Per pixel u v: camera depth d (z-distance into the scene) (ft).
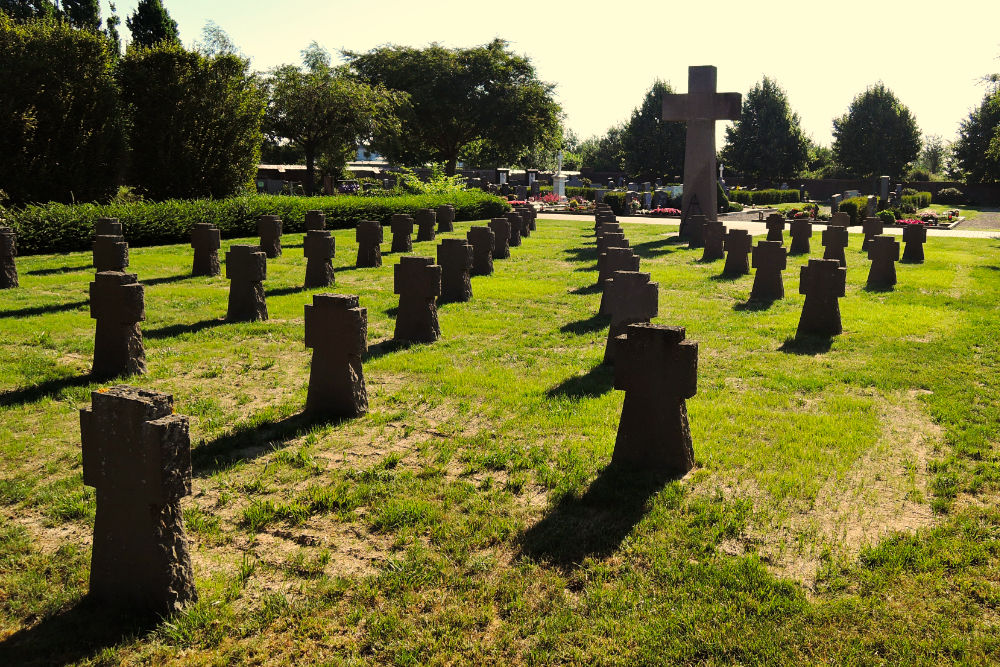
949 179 244.42
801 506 18.84
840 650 13.32
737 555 16.53
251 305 39.81
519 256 69.62
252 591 15.35
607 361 32.27
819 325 38.14
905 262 67.21
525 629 14.05
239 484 20.21
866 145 242.37
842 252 63.87
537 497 19.53
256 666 13.19
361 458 22.03
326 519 18.38
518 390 28.48
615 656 13.28
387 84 183.01
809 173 265.13
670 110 84.89
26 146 77.66
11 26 78.28
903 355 33.68
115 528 14.40
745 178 248.93
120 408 13.87
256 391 28.50
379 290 49.80
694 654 13.32
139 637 13.76
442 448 22.71
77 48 80.28
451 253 46.65
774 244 48.01
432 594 15.20
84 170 81.61
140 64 92.02
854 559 16.35
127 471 14.05
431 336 36.35
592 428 24.29
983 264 65.51
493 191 163.63
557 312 43.78
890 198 165.58
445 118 187.42
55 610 14.49
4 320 38.75
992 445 22.89
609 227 62.03
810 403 27.35
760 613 14.33
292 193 144.36
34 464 21.42
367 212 97.19
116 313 29.32
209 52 122.31
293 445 22.98
